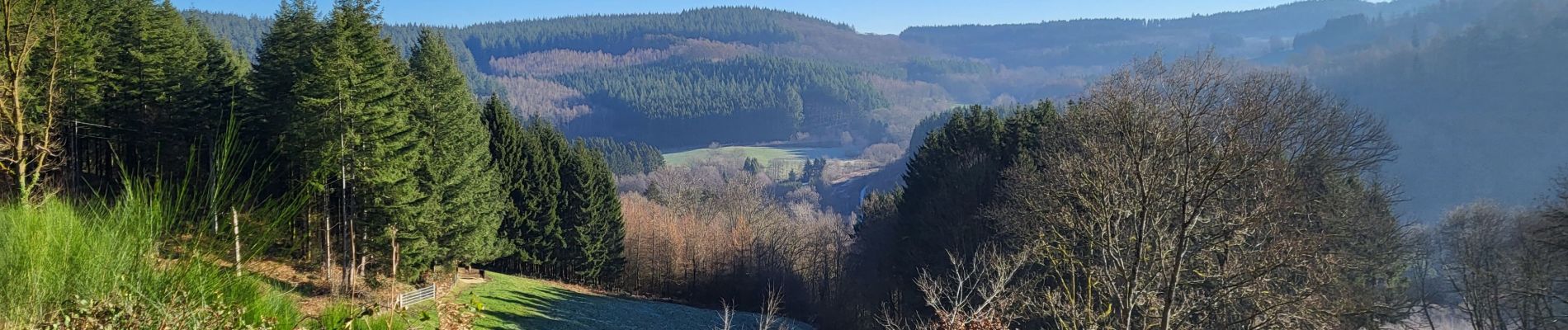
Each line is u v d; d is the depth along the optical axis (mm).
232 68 28984
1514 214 32656
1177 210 14469
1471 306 24781
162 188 3861
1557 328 19781
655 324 34625
